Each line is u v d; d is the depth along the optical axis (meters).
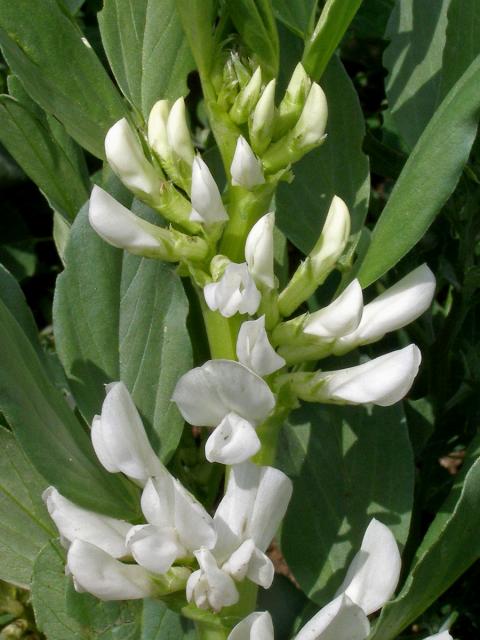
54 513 0.17
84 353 0.20
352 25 0.31
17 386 0.17
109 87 0.21
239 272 0.16
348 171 0.22
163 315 0.20
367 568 0.17
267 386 0.15
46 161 0.22
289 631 0.22
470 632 0.26
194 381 0.15
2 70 0.32
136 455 0.16
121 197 0.20
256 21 0.17
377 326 0.17
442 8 0.24
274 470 0.16
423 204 0.18
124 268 0.20
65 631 0.20
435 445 0.28
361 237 0.22
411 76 0.24
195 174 0.16
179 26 0.22
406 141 0.24
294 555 0.21
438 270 0.28
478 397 0.27
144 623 0.20
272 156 0.17
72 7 0.24
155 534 0.16
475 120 0.17
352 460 0.22
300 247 0.22
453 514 0.17
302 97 0.17
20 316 0.20
